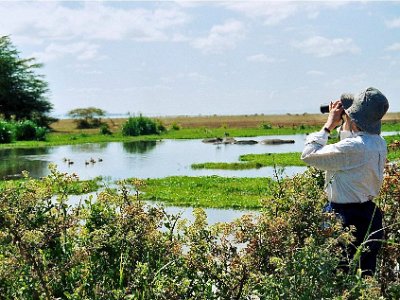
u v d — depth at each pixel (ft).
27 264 14.16
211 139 187.11
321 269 12.69
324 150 16.67
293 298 12.50
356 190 16.49
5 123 192.44
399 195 17.44
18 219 14.37
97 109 323.37
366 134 16.81
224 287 14.15
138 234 15.52
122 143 187.93
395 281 16.08
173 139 207.10
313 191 15.69
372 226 16.44
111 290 14.34
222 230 14.80
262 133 232.53
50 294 14.15
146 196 65.31
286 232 14.10
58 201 16.06
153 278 14.24
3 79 247.91
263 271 13.93
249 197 63.62
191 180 79.61
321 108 18.21
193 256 14.53
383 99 16.79
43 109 262.06
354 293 12.82
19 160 121.60
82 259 14.55
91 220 16.35
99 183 78.38
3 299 13.94
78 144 185.06
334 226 14.42
